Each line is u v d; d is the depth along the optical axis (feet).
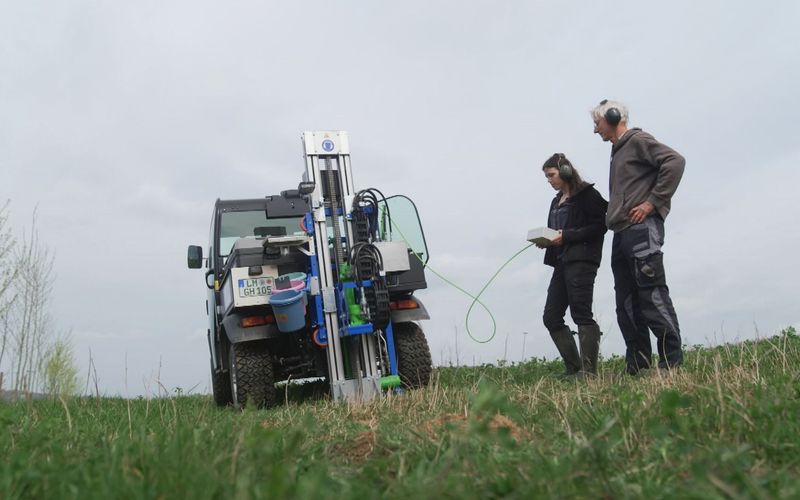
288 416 15.43
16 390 23.07
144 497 5.98
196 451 7.86
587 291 20.80
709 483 5.90
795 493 5.64
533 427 10.80
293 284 22.13
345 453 10.52
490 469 7.07
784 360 15.64
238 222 27.81
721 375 14.24
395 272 22.76
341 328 22.16
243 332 22.24
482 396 5.86
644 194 18.89
